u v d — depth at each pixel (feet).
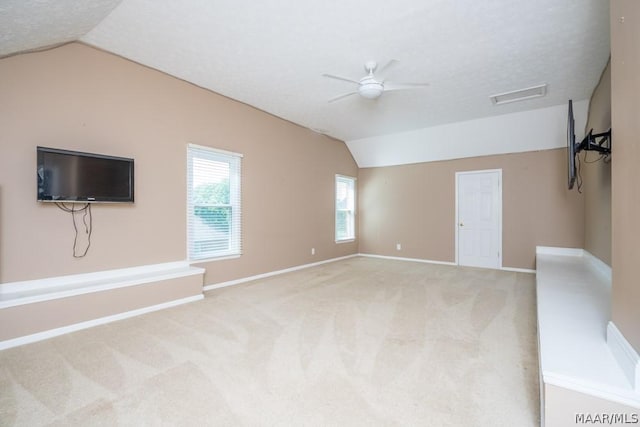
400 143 21.42
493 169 19.16
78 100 10.05
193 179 13.50
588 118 14.69
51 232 9.53
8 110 8.75
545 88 13.01
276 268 17.54
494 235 19.24
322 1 7.69
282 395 6.08
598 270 12.71
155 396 6.02
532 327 9.62
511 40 9.43
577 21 8.45
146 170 11.79
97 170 10.16
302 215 19.40
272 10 8.08
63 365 7.17
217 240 14.53
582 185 16.46
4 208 8.70
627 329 4.81
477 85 12.73
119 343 8.36
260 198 16.49
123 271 11.18
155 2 7.84
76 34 9.32
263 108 16.11
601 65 10.98
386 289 14.24
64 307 9.03
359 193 24.97
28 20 7.43
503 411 5.63
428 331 9.31
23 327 8.30
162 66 11.62
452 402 5.89
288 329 9.41
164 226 12.40
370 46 9.83
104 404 5.77
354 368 7.13
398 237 23.08
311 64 11.16
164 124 12.32
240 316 10.55
